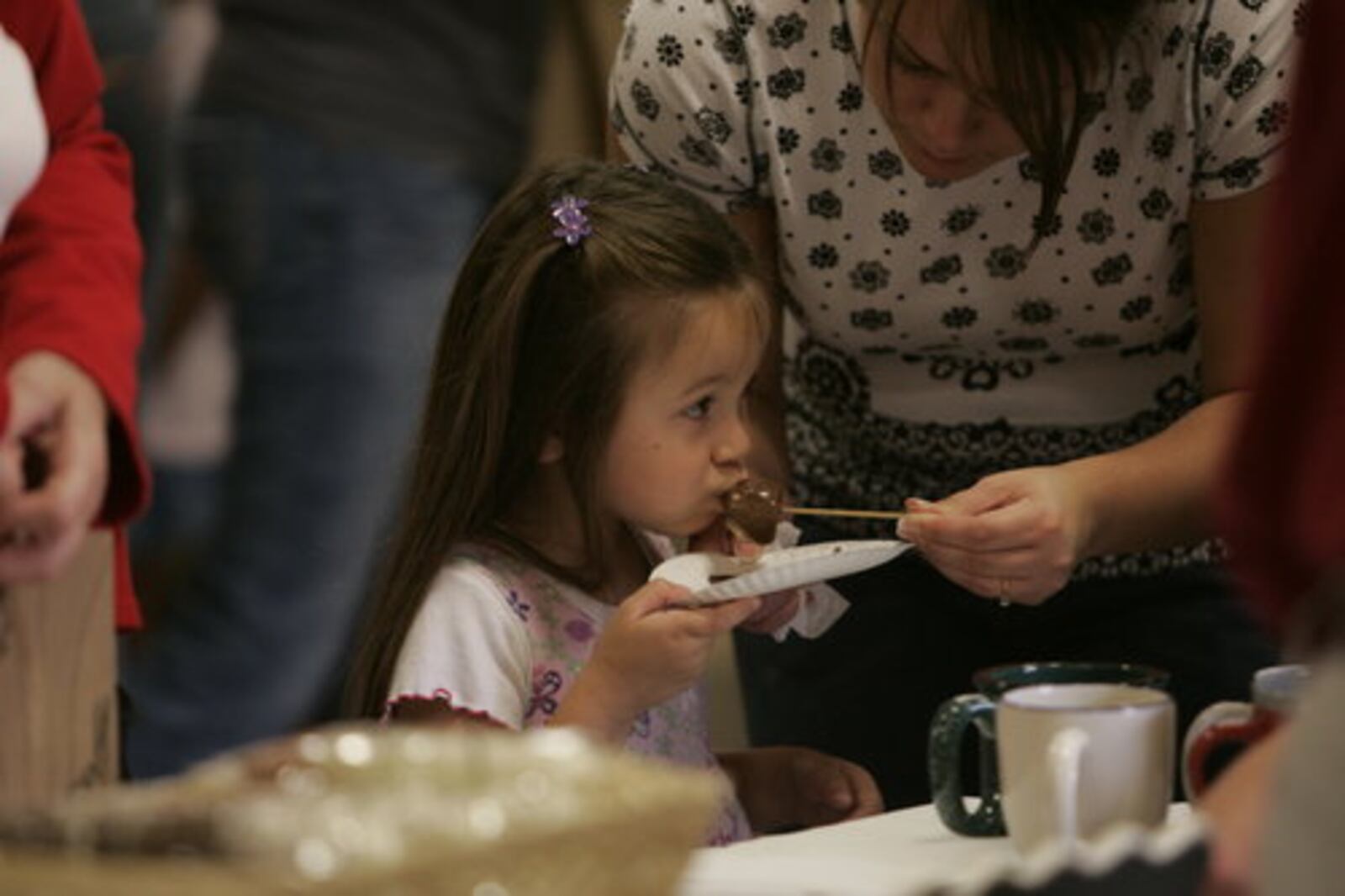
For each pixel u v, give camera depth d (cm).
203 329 1062
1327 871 301
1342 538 304
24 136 446
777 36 629
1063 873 324
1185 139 611
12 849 305
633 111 653
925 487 697
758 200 664
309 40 1033
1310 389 312
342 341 1067
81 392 455
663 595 539
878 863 448
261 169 1039
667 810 316
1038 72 573
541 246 587
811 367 705
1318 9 313
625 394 578
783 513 585
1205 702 665
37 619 430
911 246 645
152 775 1077
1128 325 655
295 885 283
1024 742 432
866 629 693
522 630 578
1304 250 312
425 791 324
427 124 1062
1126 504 592
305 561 1084
